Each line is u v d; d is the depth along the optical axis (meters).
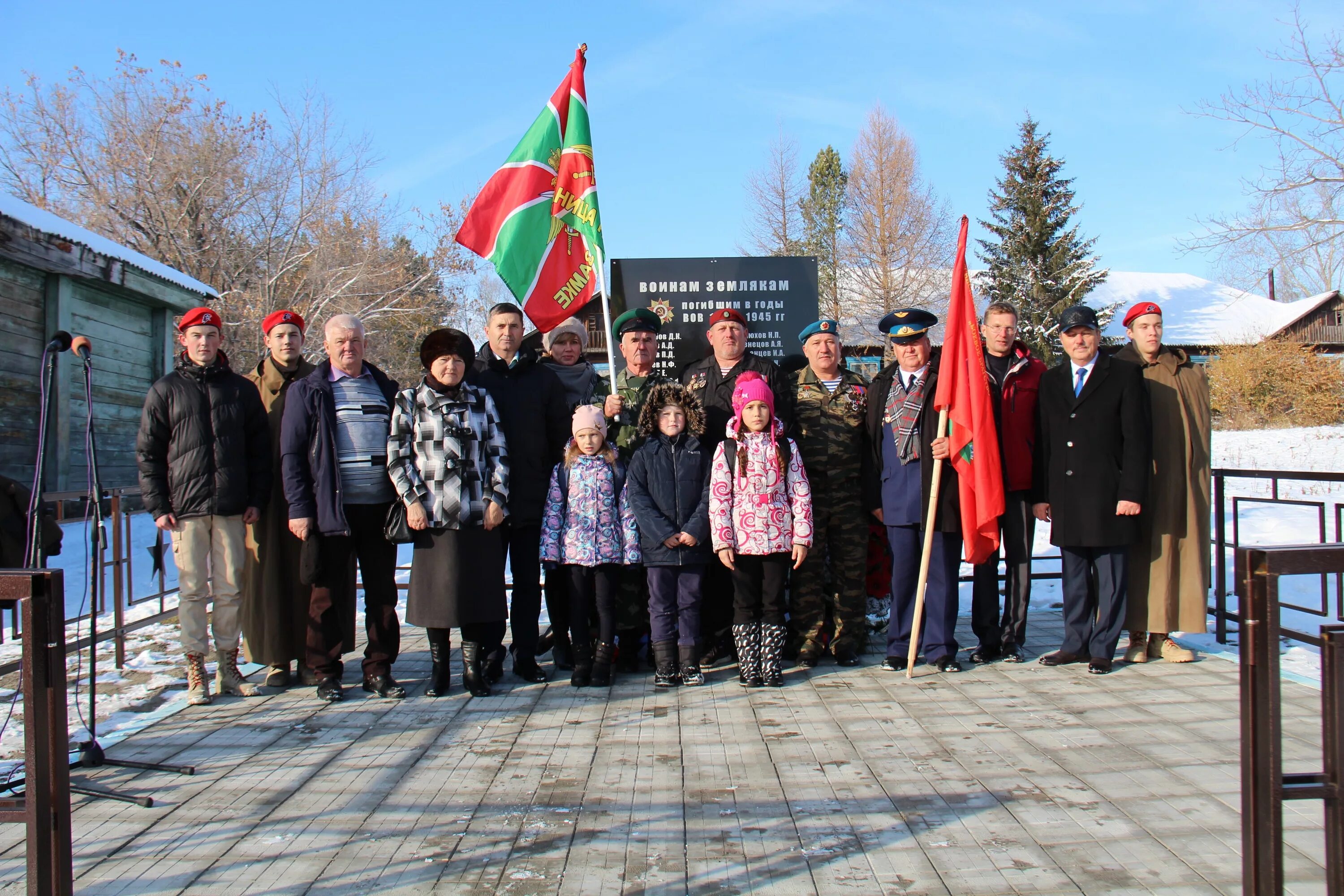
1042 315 30.58
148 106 21.98
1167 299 40.03
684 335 6.24
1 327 9.72
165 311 12.91
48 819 2.01
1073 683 4.59
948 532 4.86
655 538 4.64
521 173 5.60
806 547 4.64
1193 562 4.91
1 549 4.13
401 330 26.23
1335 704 1.95
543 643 5.52
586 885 2.52
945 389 4.76
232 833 2.92
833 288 37.19
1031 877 2.51
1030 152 31.77
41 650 2.01
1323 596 4.70
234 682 4.68
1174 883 2.46
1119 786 3.17
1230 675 4.70
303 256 22.97
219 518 4.59
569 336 5.45
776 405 5.02
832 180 43.19
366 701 4.54
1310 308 35.69
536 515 4.86
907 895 2.42
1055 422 4.94
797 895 2.43
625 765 3.49
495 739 3.86
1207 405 5.00
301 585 4.85
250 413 4.66
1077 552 4.94
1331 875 1.95
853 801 3.08
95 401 11.44
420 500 4.43
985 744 3.65
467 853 2.74
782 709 4.24
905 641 5.00
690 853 2.71
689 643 4.72
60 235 9.96
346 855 2.74
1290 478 4.89
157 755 3.72
